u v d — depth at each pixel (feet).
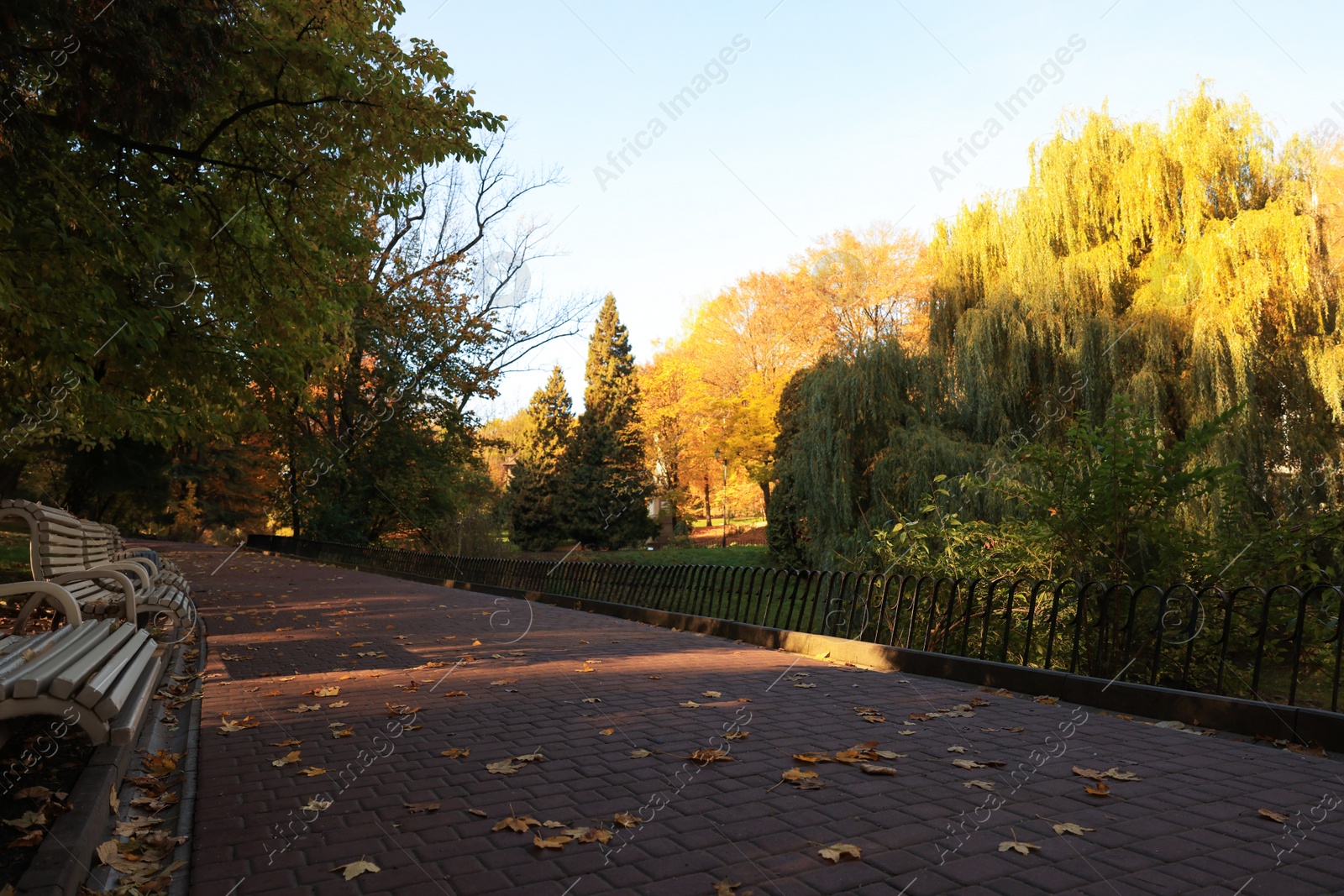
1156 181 56.90
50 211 27.91
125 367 33.91
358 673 26.78
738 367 158.30
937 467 56.70
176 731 19.33
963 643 28.55
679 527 182.39
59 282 27.27
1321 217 52.65
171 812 13.99
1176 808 13.80
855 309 132.77
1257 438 49.65
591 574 51.34
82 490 86.02
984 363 59.47
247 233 35.65
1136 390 52.03
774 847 12.18
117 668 15.65
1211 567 31.76
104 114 25.82
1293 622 31.48
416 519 115.44
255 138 34.60
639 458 177.88
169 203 32.35
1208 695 19.60
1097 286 58.39
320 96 32.40
